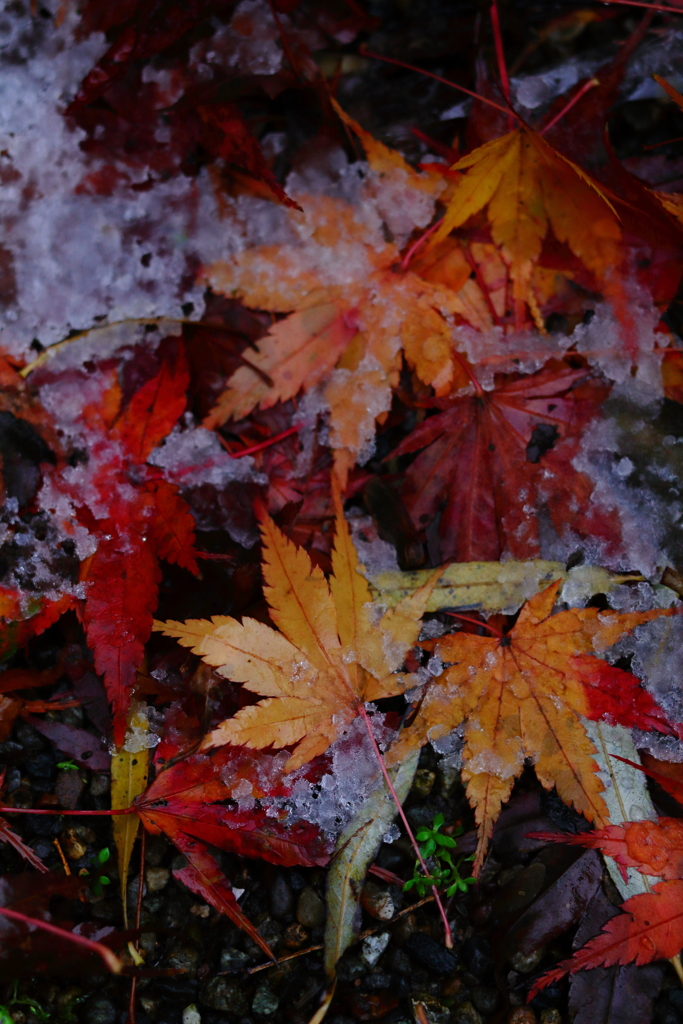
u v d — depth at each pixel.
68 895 0.49
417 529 0.52
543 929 0.50
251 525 0.52
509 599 0.51
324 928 0.50
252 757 0.50
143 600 0.50
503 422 0.52
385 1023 0.49
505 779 0.50
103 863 0.51
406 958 0.50
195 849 0.49
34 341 0.53
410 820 0.51
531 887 0.50
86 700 0.51
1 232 0.52
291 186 0.53
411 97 0.55
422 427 0.52
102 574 0.50
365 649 0.50
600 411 0.52
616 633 0.50
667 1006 0.50
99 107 0.53
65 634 0.51
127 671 0.49
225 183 0.53
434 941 0.50
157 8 0.51
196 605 0.51
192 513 0.51
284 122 0.55
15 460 0.51
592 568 0.51
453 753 0.51
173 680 0.51
